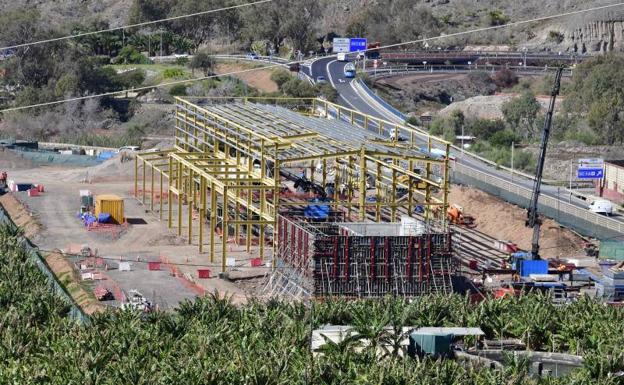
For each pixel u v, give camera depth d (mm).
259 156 178250
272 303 134625
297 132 187875
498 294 153625
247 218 182500
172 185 199500
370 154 172375
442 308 135750
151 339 121875
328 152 172875
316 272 148125
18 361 114500
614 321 134500
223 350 118438
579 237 184625
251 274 163375
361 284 148750
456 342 129125
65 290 152125
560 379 117625
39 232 186500
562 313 135625
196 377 110062
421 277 150250
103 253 175000
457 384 111875
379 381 110250
